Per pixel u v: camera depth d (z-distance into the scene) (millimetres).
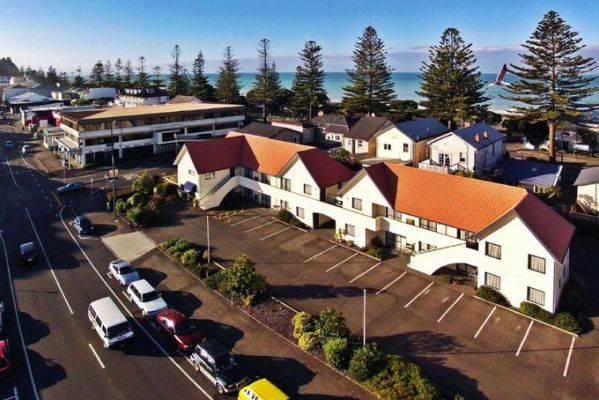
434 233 39625
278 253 44312
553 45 69438
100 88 166625
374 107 102812
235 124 99375
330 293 36906
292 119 113812
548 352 28953
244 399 24547
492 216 37344
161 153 88688
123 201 57719
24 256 43062
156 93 140000
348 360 27781
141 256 44906
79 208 59312
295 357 29172
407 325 32344
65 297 37438
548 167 58500
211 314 34500
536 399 25141
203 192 57781
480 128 66812
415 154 68688
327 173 50812
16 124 139375
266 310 34500
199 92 132875
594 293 35750
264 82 115312
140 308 35281
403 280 38438
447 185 41281
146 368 28734
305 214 50281
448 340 30531
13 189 68625
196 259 42312
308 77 111438
